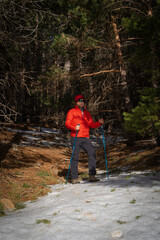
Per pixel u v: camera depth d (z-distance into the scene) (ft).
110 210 10.43
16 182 17.95
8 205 13.41
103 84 30.68
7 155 26.89
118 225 8.93
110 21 26.91
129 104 29.84
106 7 24.31
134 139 31.07
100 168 24.39
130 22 12.33
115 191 13.42
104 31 28.78
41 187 17.25
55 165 25.48
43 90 31.78
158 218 9.11
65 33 29.25
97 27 27.55
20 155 27.99
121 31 30.50
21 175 20.11
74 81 30.60
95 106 30.01
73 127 17.08
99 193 13.46
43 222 9.67
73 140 17.44
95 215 10.03
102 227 8.93
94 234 8.42
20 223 9.74
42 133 45.44
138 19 12.25
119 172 19.93
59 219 9.88
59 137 43.70
